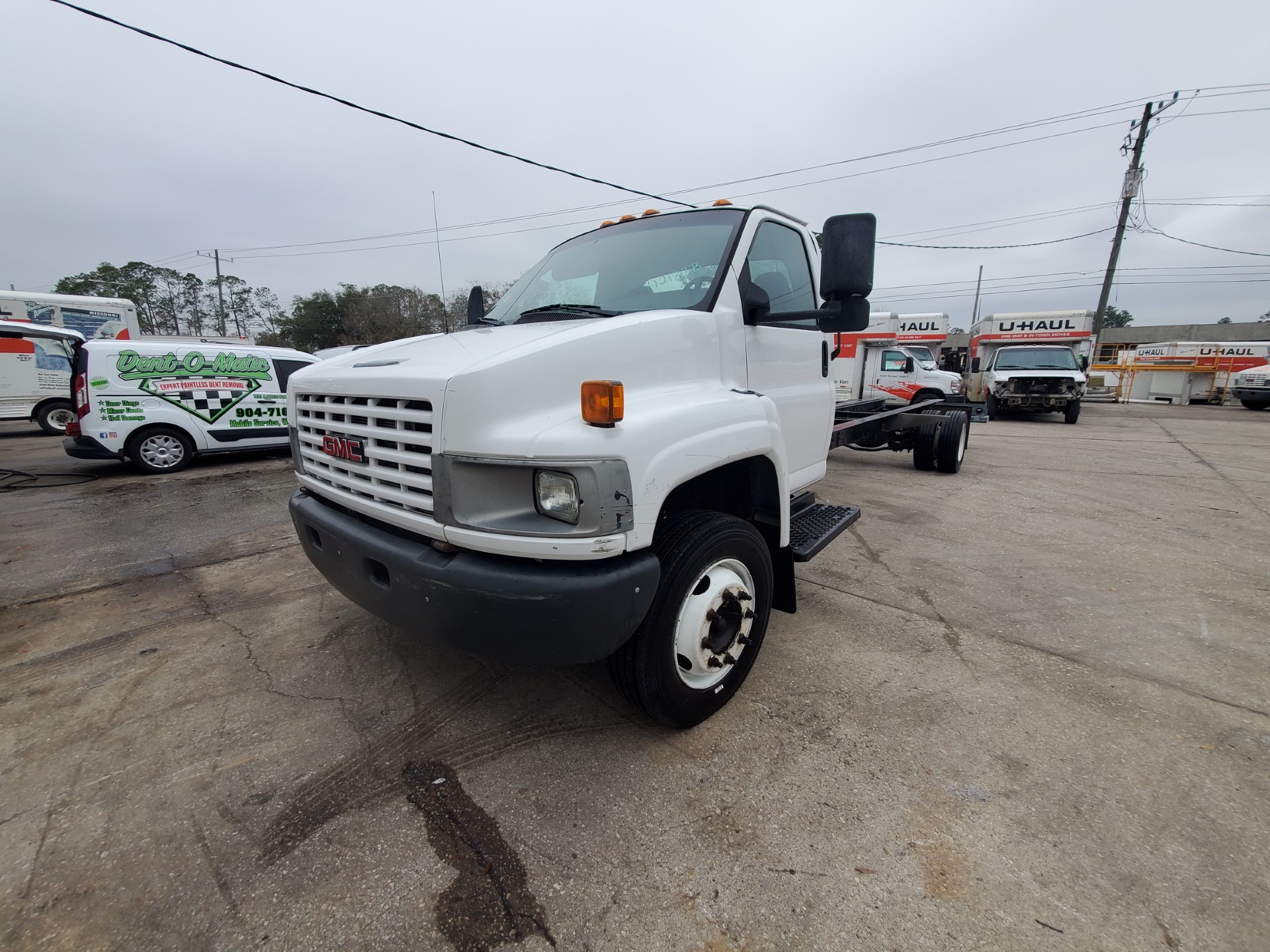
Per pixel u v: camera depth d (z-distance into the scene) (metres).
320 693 2.73
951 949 1.55
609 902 1.69
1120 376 24.08
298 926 1.62
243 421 8.50
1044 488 7.17
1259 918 1.63
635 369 2.16
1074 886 1.73
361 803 2.06
